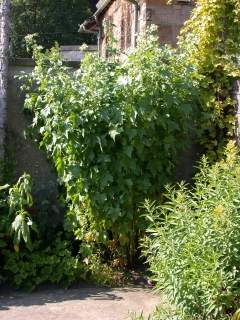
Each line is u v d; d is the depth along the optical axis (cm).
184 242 280
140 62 402
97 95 395
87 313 354
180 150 441
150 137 405
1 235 404
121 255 427
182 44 459
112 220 402
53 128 407
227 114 461
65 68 418
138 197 409
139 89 395
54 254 418
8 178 467
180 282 274
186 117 419
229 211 274
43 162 480
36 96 425
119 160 399
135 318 312
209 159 457
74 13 1941
